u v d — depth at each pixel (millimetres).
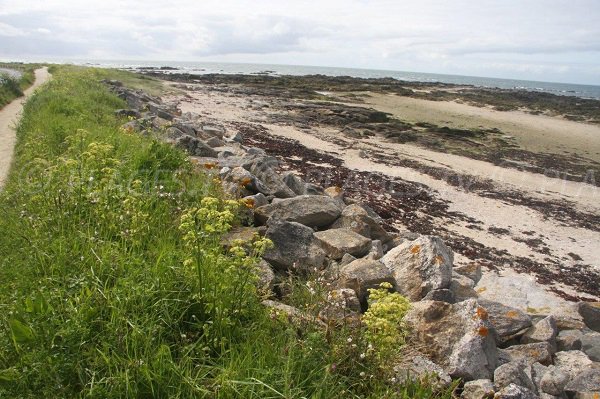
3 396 2777
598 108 46719
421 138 25938
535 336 5484
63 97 15641
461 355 4305
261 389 2980
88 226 4777
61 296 3537
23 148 10203
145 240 4875
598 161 24688
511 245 12922
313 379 3281
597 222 15461
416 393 3385
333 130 26219
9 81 23297
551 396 4262
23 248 4512
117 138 9633
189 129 15109
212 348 3467
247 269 4105
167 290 3715
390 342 3471
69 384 2871
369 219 8188
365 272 5734
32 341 3043
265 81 55406
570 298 10273
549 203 16984
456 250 12016
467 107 43000
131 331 3309
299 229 6234
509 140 28734
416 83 70125
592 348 5609
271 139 21906
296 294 4797
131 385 2908
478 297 6238
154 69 94625
